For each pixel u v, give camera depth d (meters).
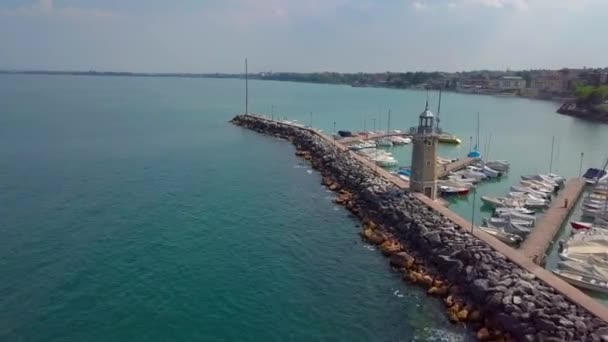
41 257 39.91
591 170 73.06
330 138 103.62
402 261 40.28
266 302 34.31
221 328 31.09
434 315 33.25
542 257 41.72
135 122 139.25
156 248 42.44
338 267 40.16
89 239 43.97
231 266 39.56
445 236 42.28
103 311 32.41
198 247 43.06
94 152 86.69
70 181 64.12
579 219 54.28
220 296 34.81
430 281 36.84
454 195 64.75
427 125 54.47
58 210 51.72
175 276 37.44
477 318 32.16
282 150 95.50
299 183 67.56
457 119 163.25
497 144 111.44
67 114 156.25
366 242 45.59
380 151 90.94
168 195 58.66
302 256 42.12
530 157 95.88
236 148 96.75
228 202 56.78
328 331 31.25
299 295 35.44
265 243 44.66
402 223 47.12
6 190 59.06
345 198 58.34
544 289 32.84
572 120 166.00
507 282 33.72
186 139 107.50
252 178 69.69
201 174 71.00
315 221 51.22
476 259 37.44
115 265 38.88
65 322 31.06
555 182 68.50
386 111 186.50
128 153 86.69
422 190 55.75
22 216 49.56
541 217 53.44
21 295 33.94
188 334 30.34
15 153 83.44
